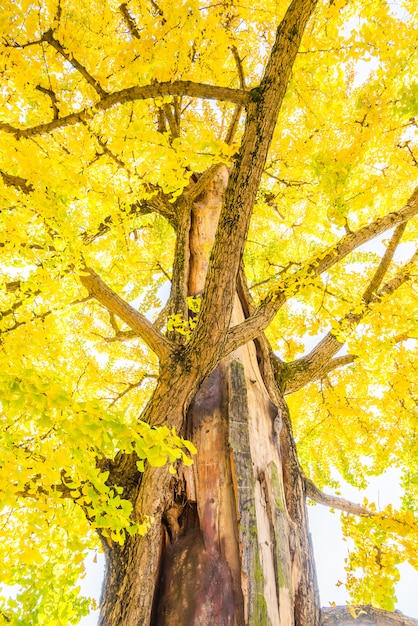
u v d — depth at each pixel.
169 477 2.62
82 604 2.39
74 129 2.55
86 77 2.41
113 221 2.90
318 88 3.92
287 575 2.67
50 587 2.22
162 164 2.41
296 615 2.86
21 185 2.42
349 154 3.69
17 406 1.44
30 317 2.64
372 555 3.48
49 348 2.68
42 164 2.34
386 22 3.34
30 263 2.44
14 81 2.39
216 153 2.24
